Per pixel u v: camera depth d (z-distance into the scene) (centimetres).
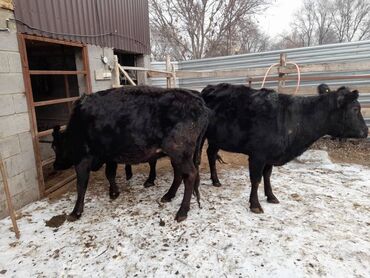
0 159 304
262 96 361
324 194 415
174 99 339
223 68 852
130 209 379
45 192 424
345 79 699
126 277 258
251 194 365
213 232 321
